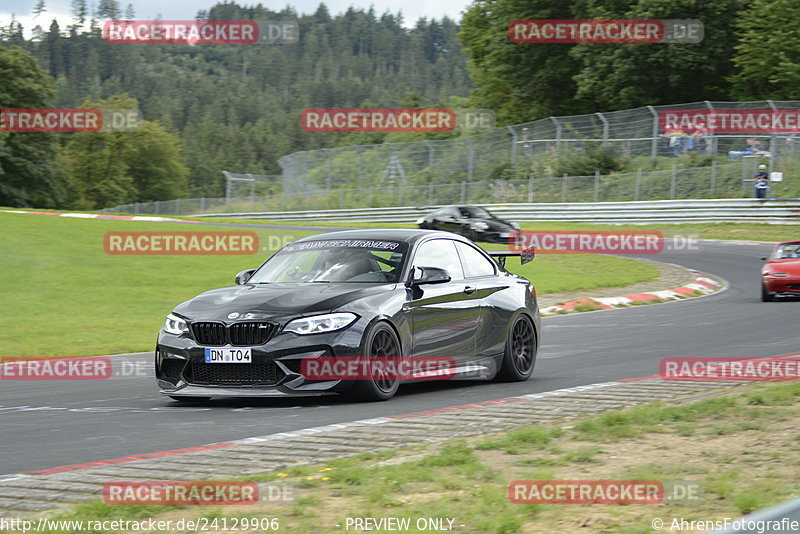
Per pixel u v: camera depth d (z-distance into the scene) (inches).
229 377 924.0
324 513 512.7
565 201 5339.6
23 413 935.0
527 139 5826.8
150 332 1791.3
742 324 1727.4
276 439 739.4
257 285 1024.2
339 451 689.6
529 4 7121.1
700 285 2630.4
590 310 2170.3
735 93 6279.5
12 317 1930.4
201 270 2748.5
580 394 965.8
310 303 936.3
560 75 7076.8
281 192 7155.5
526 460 641.0
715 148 5132.9
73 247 3063.5
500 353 1104.2
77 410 950.4
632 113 5492.1
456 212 4153.5
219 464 645.9
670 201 4768.7
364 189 6294.3
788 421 764.0
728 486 544.1
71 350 1555.1
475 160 5940.0
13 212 4151.1
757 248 3848.4
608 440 707.4
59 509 533.3
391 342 967.0
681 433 726.5
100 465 657.0
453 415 845.2
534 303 1178.6
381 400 953.5
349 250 1059.3
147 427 826.8
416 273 1021.8
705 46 6205.7
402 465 621.3
